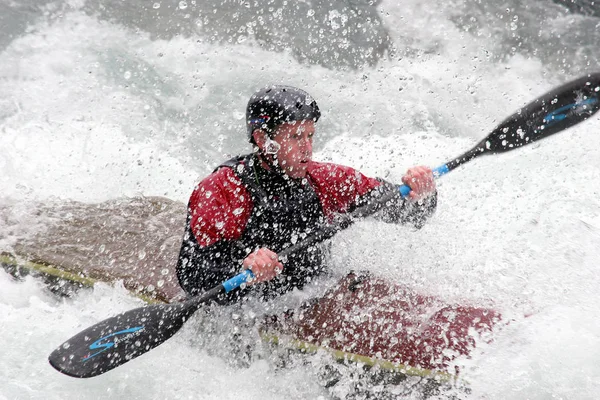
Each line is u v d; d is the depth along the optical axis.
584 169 13.40
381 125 16.59
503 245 10.09
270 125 8.45
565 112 10.70
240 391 8.68
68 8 20.23
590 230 10.34
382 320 8.66
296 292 9.16
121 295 9.81
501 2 21.38
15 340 9.37
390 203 9.23
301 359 8.66
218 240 8.68
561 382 7.84
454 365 8.07
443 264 9.57
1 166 14.03
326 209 9.20
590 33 20.34
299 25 20.02
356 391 8.41
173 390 8.70
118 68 18.23
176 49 18.95
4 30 19.33
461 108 17.36
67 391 8.67
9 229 11.08
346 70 18.62
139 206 11.86
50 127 15.86
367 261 9.53
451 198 12.27
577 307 8.63
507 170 13.66
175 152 15.58
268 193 8.78
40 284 10.26
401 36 19.88
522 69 19.02
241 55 18.88
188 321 9.27
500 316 8.55
